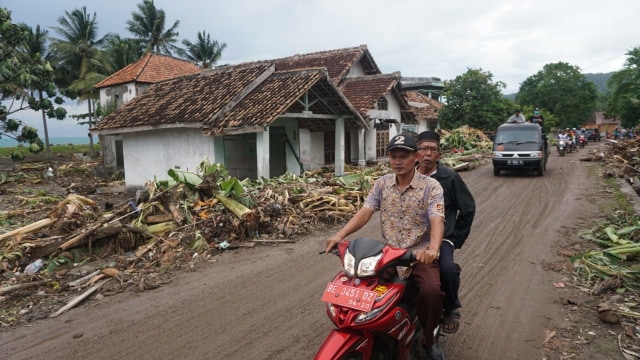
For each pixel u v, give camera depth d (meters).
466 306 4.98
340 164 17.02
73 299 5.63
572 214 9.31
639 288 5.23
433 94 43.72
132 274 6.56
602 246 6.91
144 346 4.33
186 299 5.52
